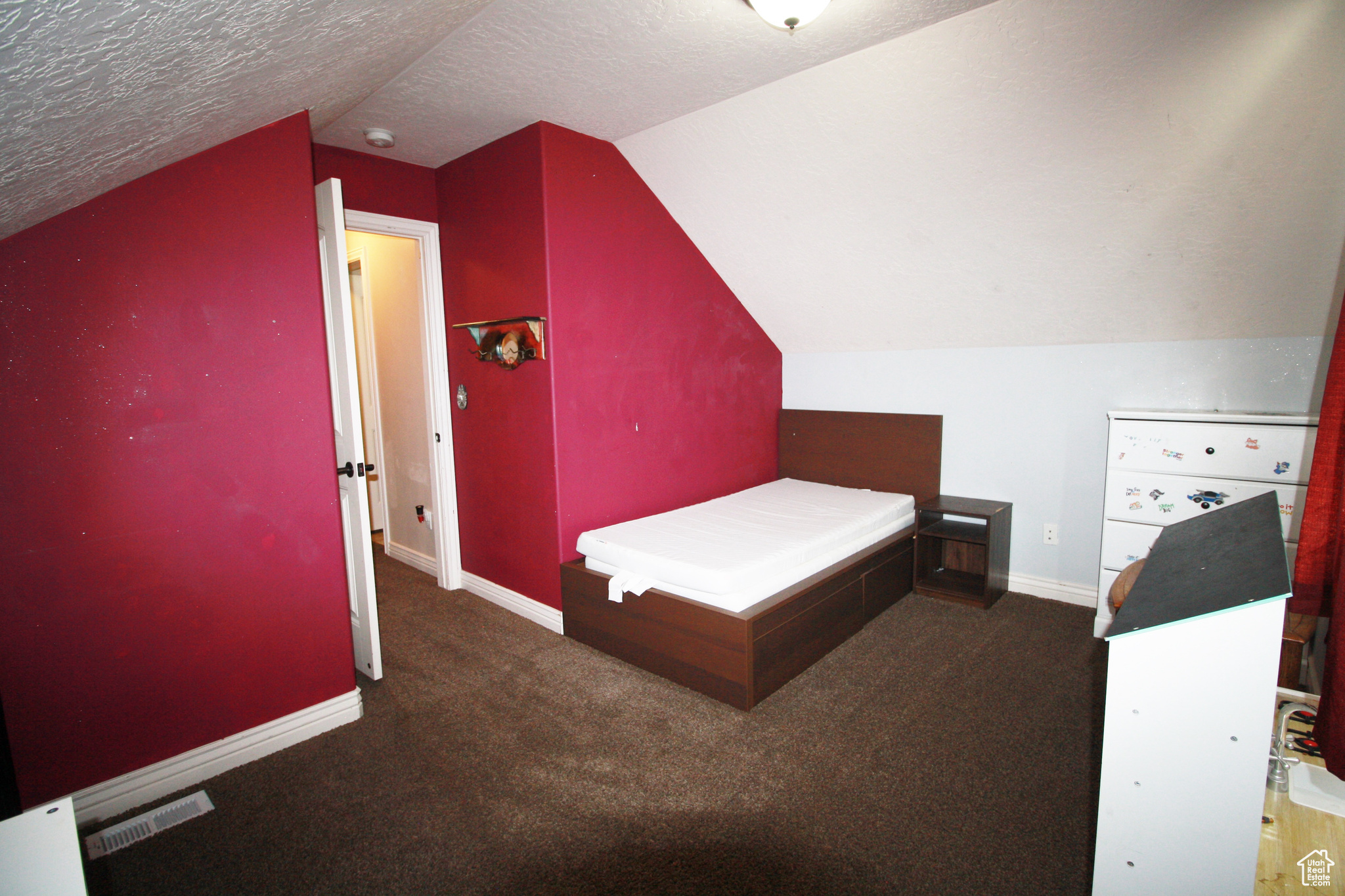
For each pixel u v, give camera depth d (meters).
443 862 1.62
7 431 1.60
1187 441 2.57
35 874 0.92
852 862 1.60
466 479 3.43
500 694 2.43
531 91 2.35
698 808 1.80
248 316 1.97
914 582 3.39
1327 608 1.50
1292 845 0.96
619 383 3.10
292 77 1.62
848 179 2.67
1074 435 3.16
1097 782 1.88
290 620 2.12
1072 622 3.00
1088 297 2.79
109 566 1.77
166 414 1.83
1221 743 0.88
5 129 1.02
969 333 3.31
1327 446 1.43
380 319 3.97
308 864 1.62
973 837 1.67
